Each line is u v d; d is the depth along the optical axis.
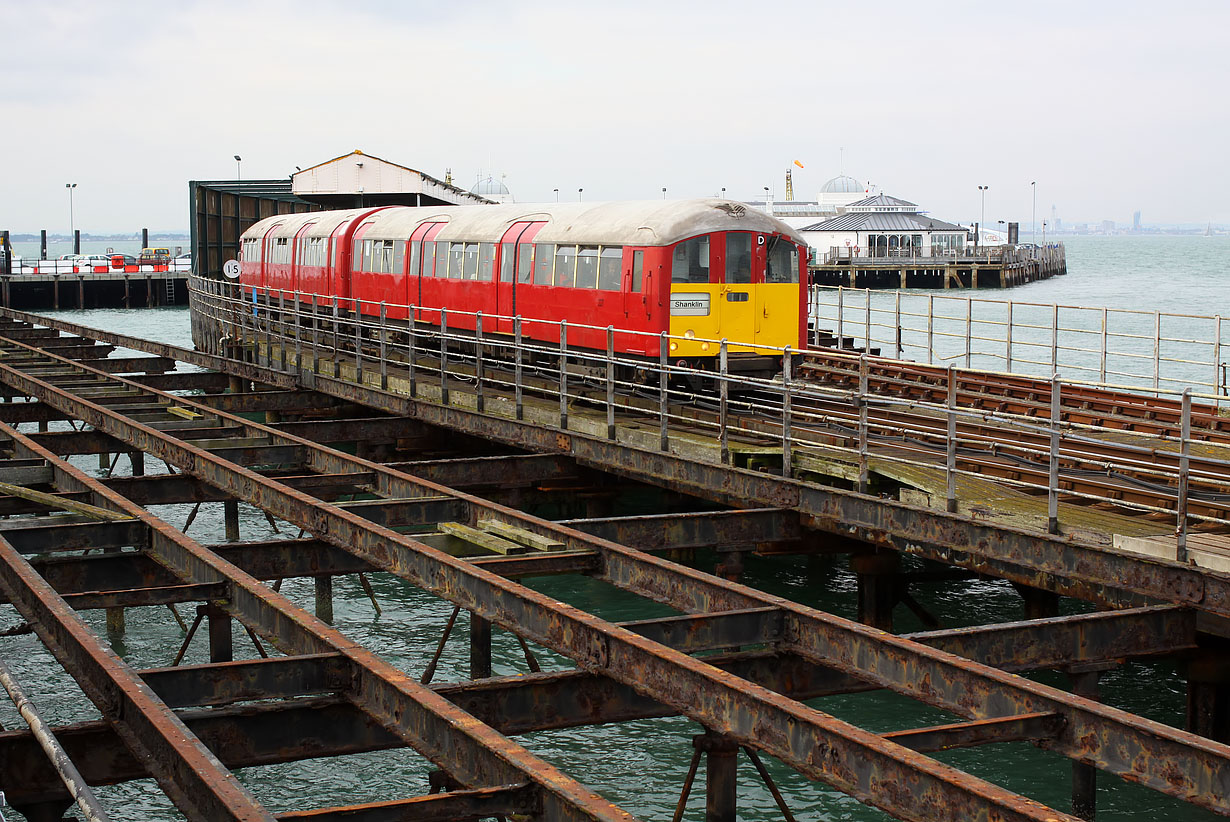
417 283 28.61
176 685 8.46
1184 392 11.12
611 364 17.91
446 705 7.79
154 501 16.30
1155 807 11.20
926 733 7.61
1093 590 11.45
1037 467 15.46
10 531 12.48
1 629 16.75
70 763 6.46
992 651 9.71
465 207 28.47
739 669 9.55
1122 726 7.55
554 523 12.82
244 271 43.28
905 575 14.66
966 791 6.56
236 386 30.19
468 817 6.72
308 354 30.78
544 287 23.41
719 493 15.41
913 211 124.81
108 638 16.31
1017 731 7.86
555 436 18.31
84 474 15.44
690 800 11.59
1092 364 47.91
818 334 31.55
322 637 9.22
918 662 8.77
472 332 26.30
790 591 17.53
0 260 96.62
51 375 27.42
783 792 11.77
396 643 15.72
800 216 139.12
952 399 13.41
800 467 15.73
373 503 13.70
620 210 21.86
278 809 11.69
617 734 13.03
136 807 11.80
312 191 57.91
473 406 22.30
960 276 114.12
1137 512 13.50
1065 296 99.50
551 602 10.02
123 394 24.12
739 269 20.64
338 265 32.84
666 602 11.16
